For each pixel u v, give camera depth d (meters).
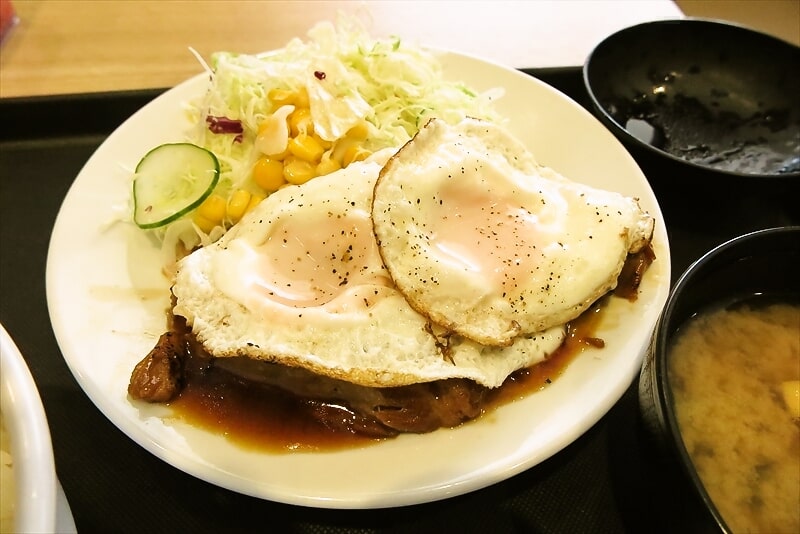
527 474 0.21
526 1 0.40
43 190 0.29
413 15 0.39
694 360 0.19
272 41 0.36
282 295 0.22
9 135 0.31
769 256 0.20
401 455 0.20
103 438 0.22
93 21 0.37
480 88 0.31
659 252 0.25
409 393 0.21
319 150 0.27
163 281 0.25
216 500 0.20
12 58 0.34
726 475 0.17
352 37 0.31
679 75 0.33
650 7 0.40
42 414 0.14
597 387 0.22
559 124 0.29
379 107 0.30
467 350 0.22
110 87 0.33
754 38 0.32
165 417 0.21
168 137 0.29
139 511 0.20
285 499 0.19
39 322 0.25
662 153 0.27
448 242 0.23
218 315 0.22
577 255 0.23
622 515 0.20
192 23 0.37
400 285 0.22
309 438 0.21
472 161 0.24
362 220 0.24
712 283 0.20
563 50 0.37
